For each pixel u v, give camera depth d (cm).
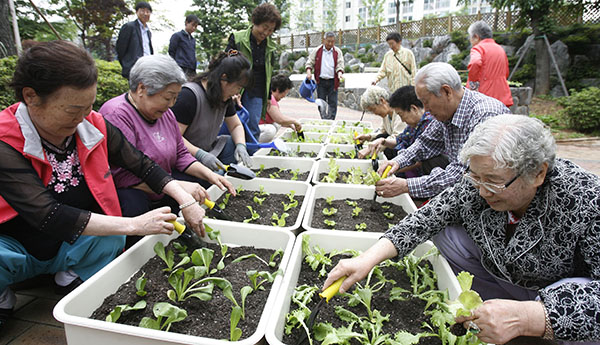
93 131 179
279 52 2078
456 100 240
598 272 136
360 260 156
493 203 141
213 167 284
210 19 1975
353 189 298
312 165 372
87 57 144
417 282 183
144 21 622
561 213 140
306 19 3856
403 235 169
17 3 953
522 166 125
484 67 568
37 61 134
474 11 3603
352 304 162
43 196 156
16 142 155
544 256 151
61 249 180
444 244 204
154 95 207
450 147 263
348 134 519
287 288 157
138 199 224
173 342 124
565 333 123
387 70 711
